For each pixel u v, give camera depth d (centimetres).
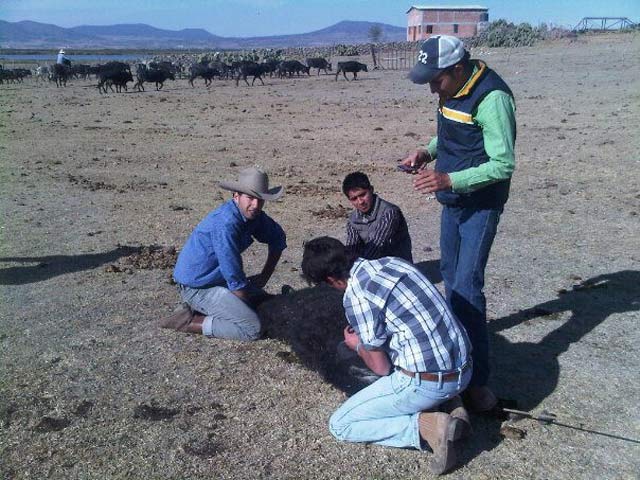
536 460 356
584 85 2238
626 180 934
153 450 366
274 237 524
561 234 721
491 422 390
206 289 495
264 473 347
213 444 372
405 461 356
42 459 359
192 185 1004
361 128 1534
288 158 1198
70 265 657
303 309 540
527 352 471
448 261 404
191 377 443
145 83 3759
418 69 351
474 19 8481
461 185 347
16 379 440
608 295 559
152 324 520
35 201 914
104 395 421
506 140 343
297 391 426
